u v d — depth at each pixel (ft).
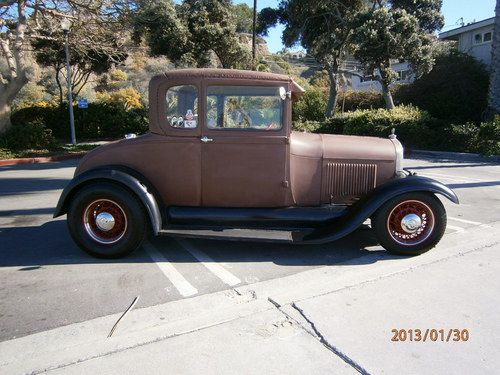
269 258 14.29
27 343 9.23
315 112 80.02
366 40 55.11
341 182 15.23
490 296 11.12
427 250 14.15
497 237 16.06
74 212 14.08
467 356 8.55
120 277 12.82
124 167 14.39
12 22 55.83
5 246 15.96
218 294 11.50
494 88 47.91
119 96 104.12
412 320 9.91
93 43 62.03
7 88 51.34
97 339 9.32
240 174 14.42
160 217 14.05
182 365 8.32
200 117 14.08
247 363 8.37
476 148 43.83
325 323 9.80
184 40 72.08
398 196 13.69
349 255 14.49
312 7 66.03
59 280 12.66
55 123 72.23
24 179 32.65
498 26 46.83
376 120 52.70
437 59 66.18
